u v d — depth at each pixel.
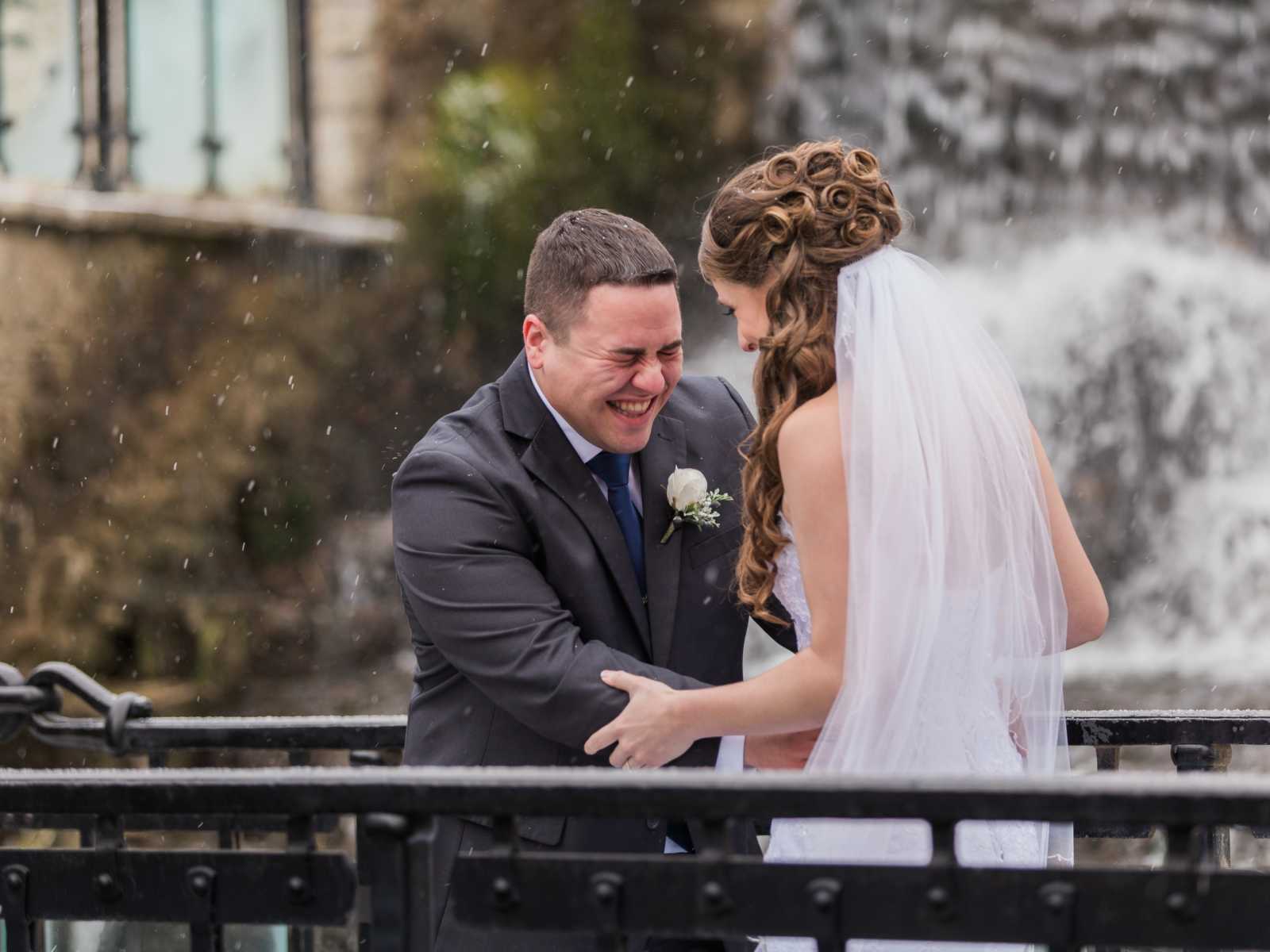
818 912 3.48
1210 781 3.29
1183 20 26.03
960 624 4.68
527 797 3.57
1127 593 22.58
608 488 5.57
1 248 17.31
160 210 18.66
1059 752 5.14
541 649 5.09
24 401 17.45
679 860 3.55
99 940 5.84
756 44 26.12
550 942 5.20
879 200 4.91
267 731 5.46
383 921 3.69
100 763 15.25
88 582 17.72
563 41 24.56
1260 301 24.59
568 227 5.31
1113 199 26.11
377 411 21.30
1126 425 23.95
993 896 3.42
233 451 19.59
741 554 5.11
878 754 4.54
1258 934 3.32
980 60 26.66
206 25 19.84
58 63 18.14
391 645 19.42
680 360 5.37
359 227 21.20
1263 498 23.05
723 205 5.01
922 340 4.69
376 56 22.08
